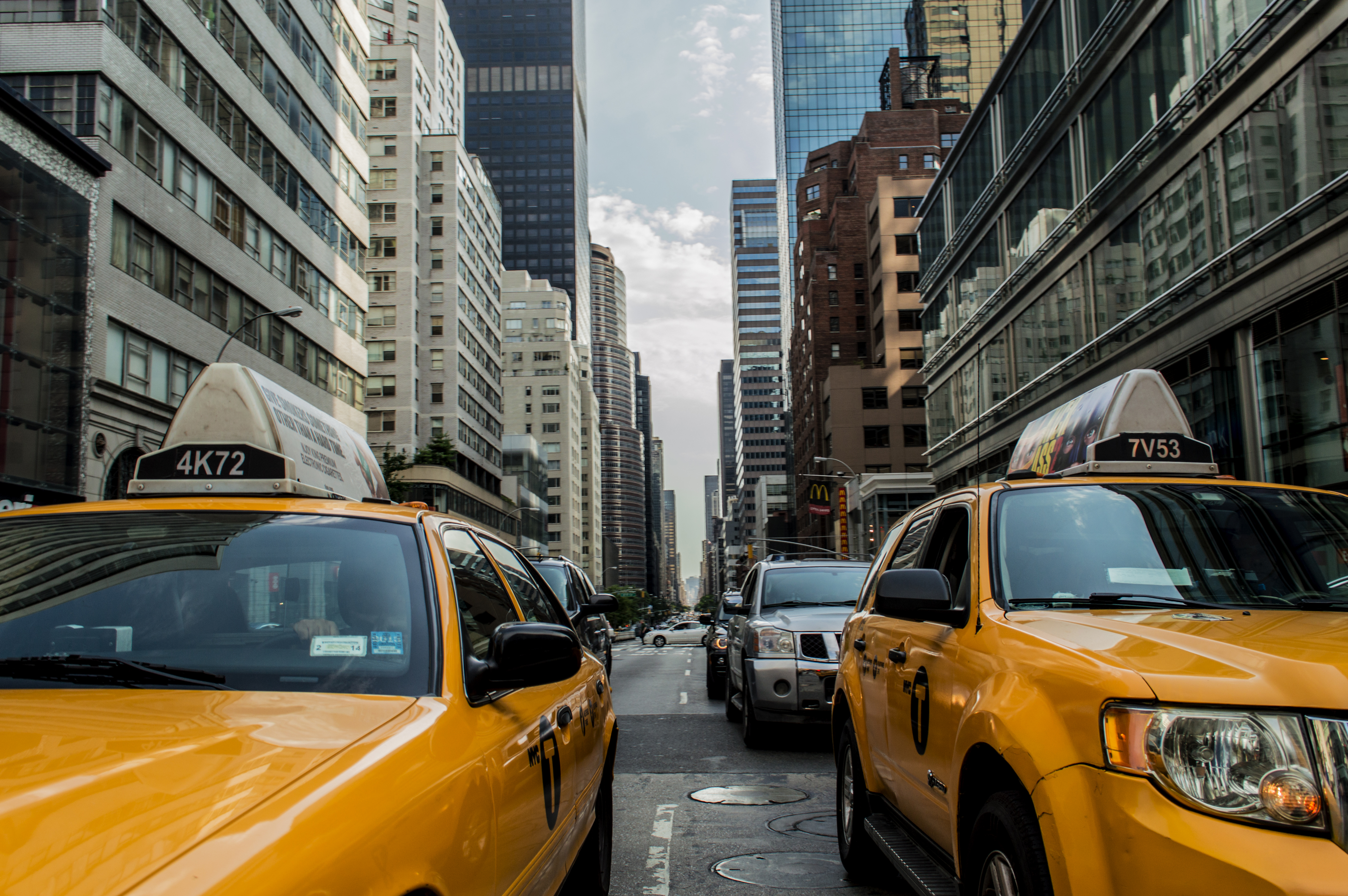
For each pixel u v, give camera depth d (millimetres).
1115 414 5184
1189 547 3730
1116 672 2549
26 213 23172
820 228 98938
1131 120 25578
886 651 4645
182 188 29766
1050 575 3652
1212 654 2572
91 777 1680
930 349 46969
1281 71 19281
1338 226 17578
